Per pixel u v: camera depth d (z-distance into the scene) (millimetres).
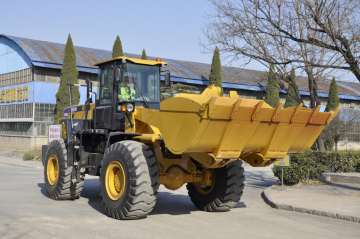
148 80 7957
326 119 6906
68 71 27391
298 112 6438
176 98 6004
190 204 8961
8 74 32781
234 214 7828
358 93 41844
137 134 7094
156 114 6652
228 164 7785
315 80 12766
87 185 12117
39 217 6676
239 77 32562
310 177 12609
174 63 36156
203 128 5688
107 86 8164
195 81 31594
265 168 19844
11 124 32562
